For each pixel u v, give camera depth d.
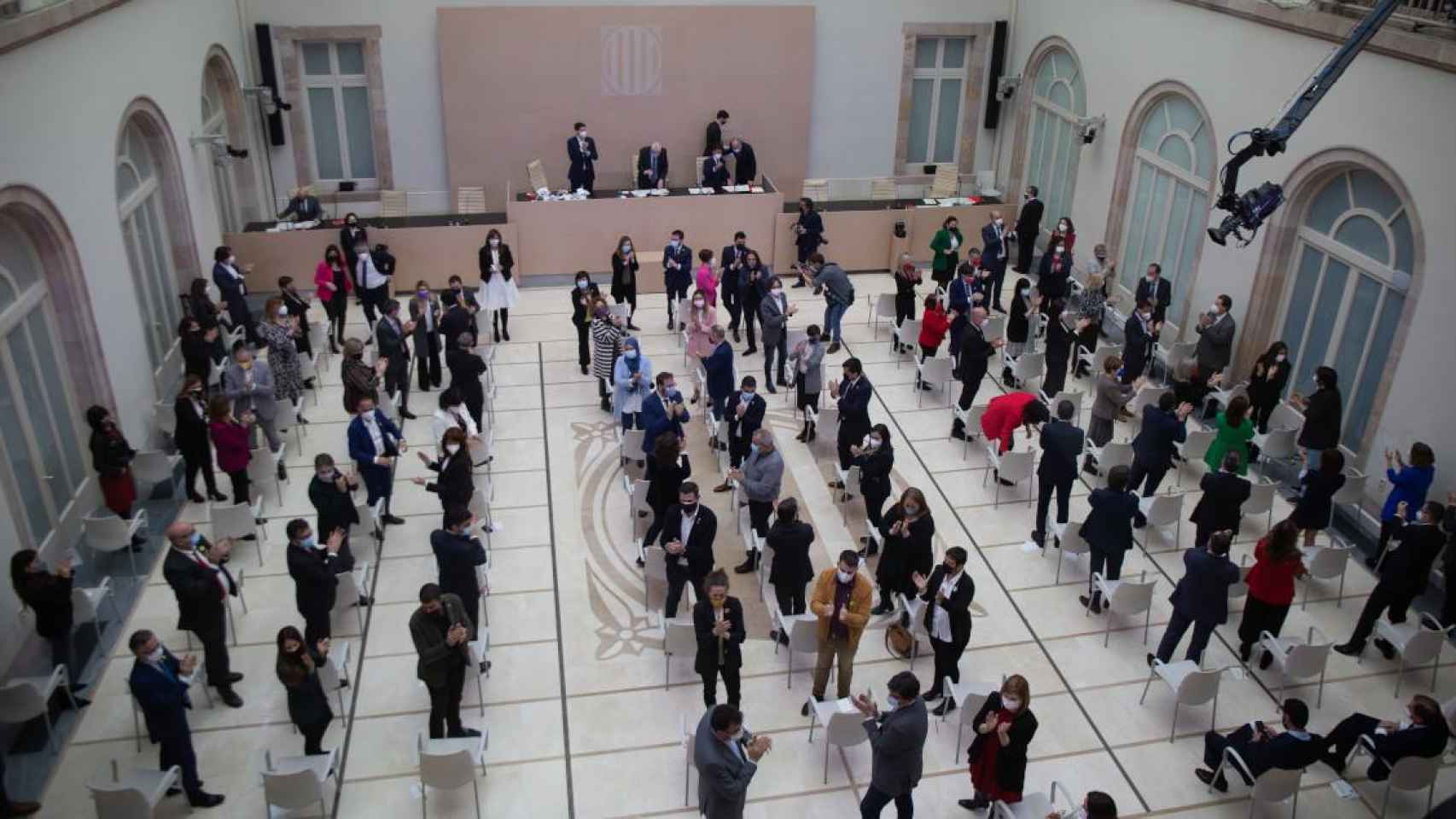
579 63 20.06
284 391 13.70
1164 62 16.11
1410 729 8.40
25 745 9.22
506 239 18.62
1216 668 10.24
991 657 10.43
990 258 17.77
